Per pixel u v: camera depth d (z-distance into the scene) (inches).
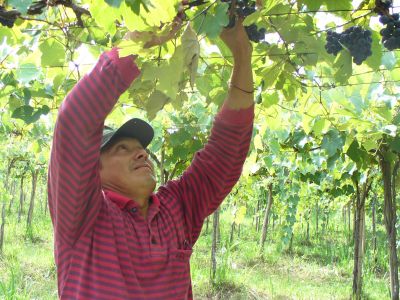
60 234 66.3
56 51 95.6
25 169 573.6
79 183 61.6
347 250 466.6
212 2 59.7
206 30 56.7
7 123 204.7
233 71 73.9
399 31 66.0
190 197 79.1
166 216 74.0
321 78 98.1
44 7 75.0
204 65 91.6
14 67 122.2
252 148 158.1
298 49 72.0
